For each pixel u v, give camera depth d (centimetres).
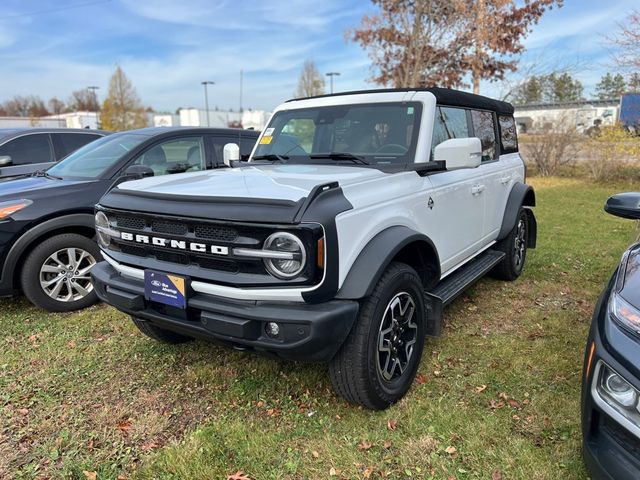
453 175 379
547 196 1218
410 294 303
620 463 190
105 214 304
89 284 479
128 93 4519
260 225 234
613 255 648
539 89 1641
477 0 1398
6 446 270
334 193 254
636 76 1388
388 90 389
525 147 1697
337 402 303
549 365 344
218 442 267
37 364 362
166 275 264
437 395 309
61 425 287
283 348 241
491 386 318
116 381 336
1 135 688
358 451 259
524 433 270
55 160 716
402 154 349
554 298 486
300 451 260
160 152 545
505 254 508
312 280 234
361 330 267
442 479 238
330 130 390
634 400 188
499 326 416
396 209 298
